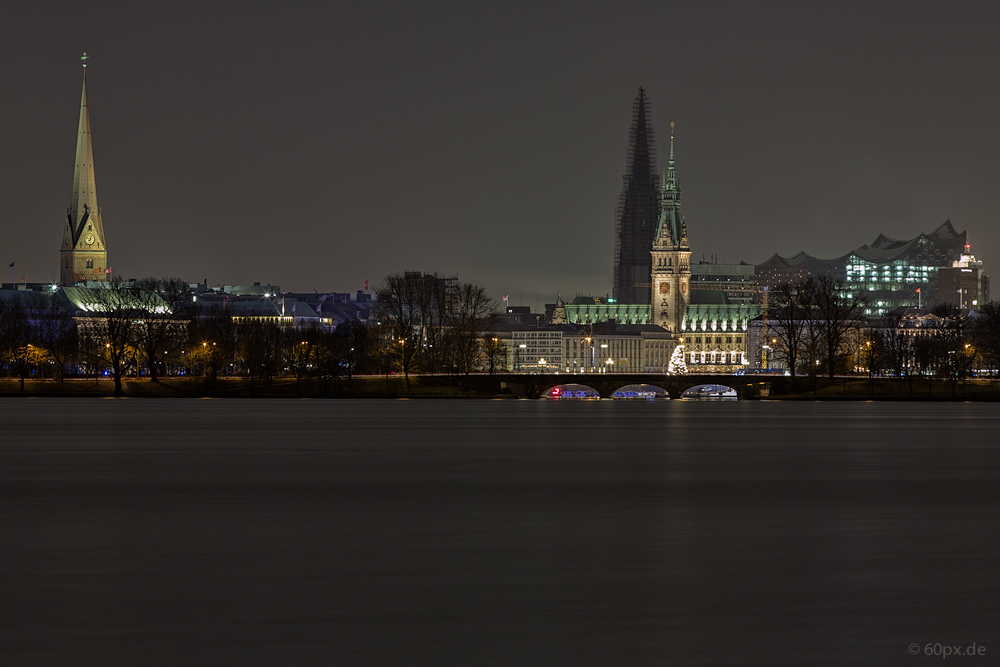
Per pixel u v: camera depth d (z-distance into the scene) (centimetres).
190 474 12594
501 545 8256
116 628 6028
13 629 6009
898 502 10531
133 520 9369
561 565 7550
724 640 5875
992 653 5681
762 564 7600
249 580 7081
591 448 16262
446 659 5559
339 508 10056
